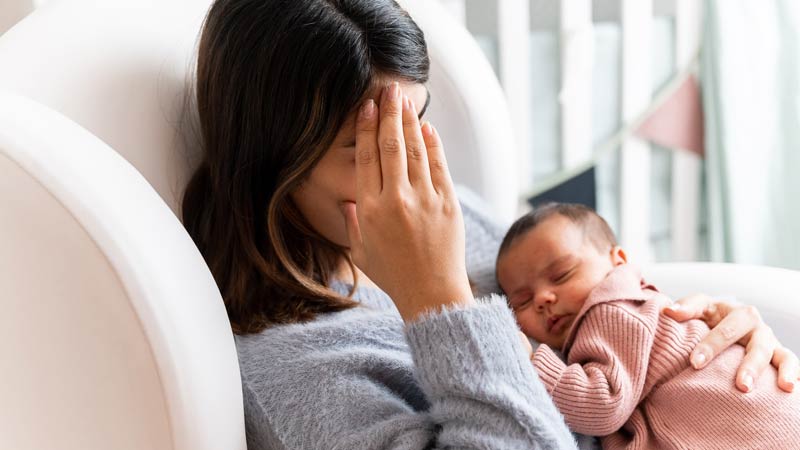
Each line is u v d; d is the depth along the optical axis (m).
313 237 0.90
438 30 1.16
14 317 0.64
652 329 0.93
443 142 1.21
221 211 0.89
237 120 0.84
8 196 0.61
